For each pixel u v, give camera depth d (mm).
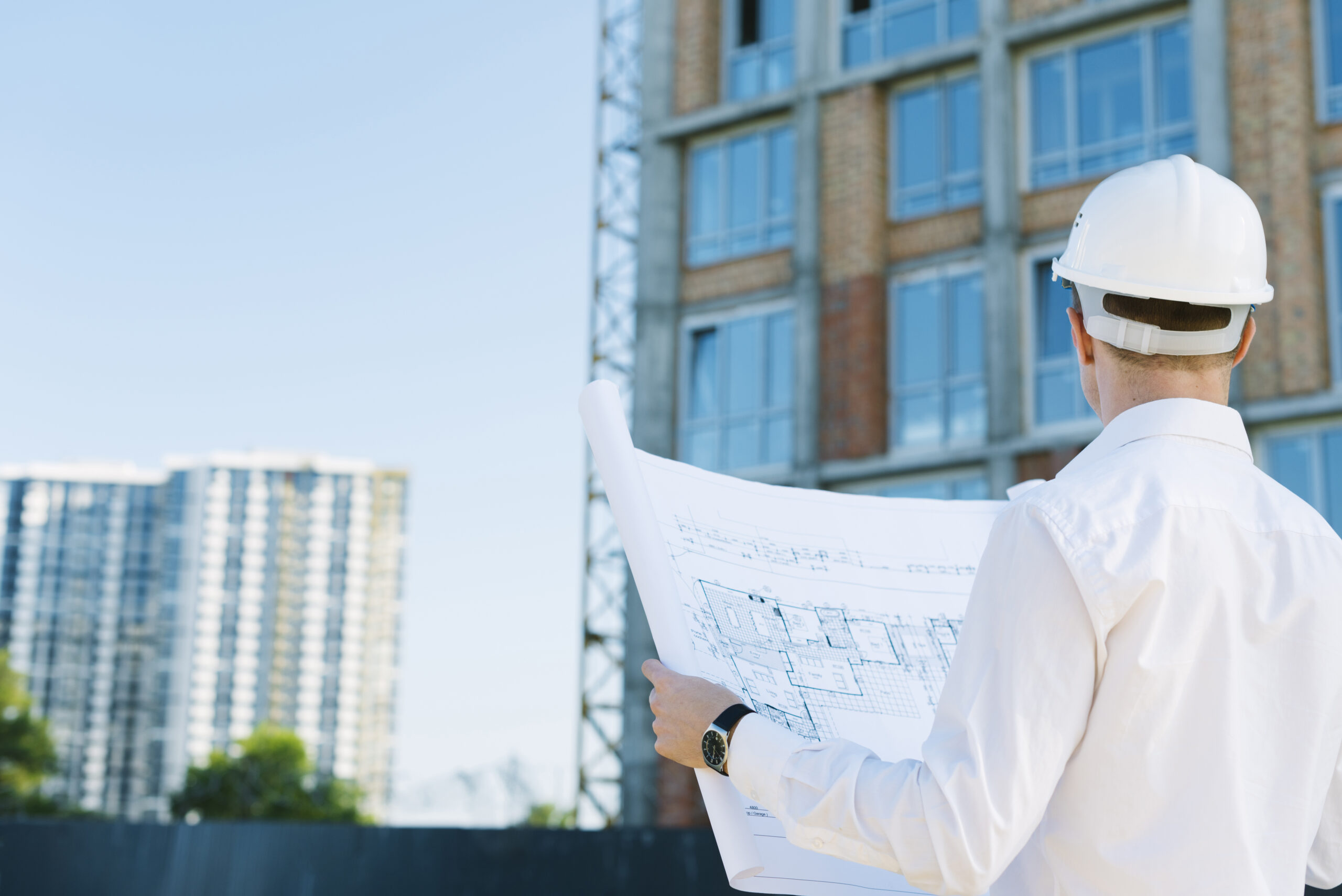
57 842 5867
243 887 5793
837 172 18031
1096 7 16219
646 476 1712
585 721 22141
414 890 5590
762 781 1385
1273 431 14383
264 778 64188
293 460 125438
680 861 5254
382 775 117375
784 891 1506
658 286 19109
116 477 117938
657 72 19812
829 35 18594
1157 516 1262
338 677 122375
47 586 112688
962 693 1269
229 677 117250
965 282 17094
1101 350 1421
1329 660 1284
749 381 18359
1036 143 16875
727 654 1583
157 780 110438
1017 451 15961
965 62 17531
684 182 19594
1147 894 1217
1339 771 1400
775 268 18391
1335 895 2443
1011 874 1329
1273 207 14742
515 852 5473
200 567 118750
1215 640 1243
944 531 1916
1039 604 1244
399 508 128125
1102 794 1233
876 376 17266
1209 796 1217
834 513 1878
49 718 108438
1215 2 15414
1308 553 1299
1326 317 14492
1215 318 1369
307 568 123812
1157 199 1385
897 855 1245
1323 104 14945
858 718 1609
